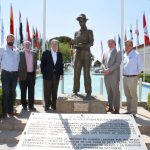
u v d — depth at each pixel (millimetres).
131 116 3436
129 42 4547
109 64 4719
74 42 4988
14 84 4496
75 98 4750
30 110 4922
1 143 3678
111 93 4816
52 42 4895
